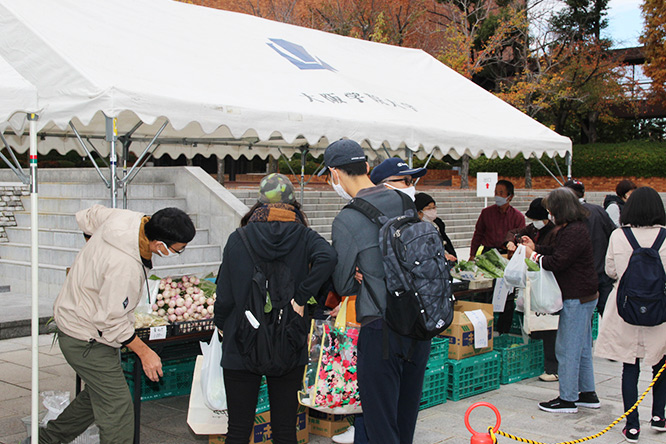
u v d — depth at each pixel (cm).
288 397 327
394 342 319
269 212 326
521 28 2697
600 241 687
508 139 739
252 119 504
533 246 549
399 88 784
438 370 527
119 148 988
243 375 317
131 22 600
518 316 648
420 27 2805
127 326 338
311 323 409
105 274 329
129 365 488
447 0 2827
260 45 694
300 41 779
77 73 450
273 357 307
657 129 3712
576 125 3519
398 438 330
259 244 315
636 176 2973
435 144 652
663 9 2866
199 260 1011
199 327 423
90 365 340
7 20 504
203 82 530
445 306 313
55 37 493
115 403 345
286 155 1168
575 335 513
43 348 716
